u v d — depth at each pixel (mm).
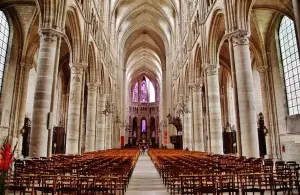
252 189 6297
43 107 13930
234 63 15625
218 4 19453
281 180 7910
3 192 4570
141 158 33656
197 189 6078
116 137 47875
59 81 34594
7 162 4684
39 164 10461
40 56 14656
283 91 22000
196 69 28766
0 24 21047
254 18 22516
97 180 7488
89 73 28469
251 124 14055
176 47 44344
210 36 22469
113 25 43812
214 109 21719
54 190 6359
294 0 7457
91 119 27766
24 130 23047
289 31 21406
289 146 20500
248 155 13766
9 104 21922
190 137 34281
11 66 22250
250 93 14492
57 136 29875
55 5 15492
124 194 8922
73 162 11586
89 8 24203
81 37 22016
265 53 23688
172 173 8477
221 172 8422
